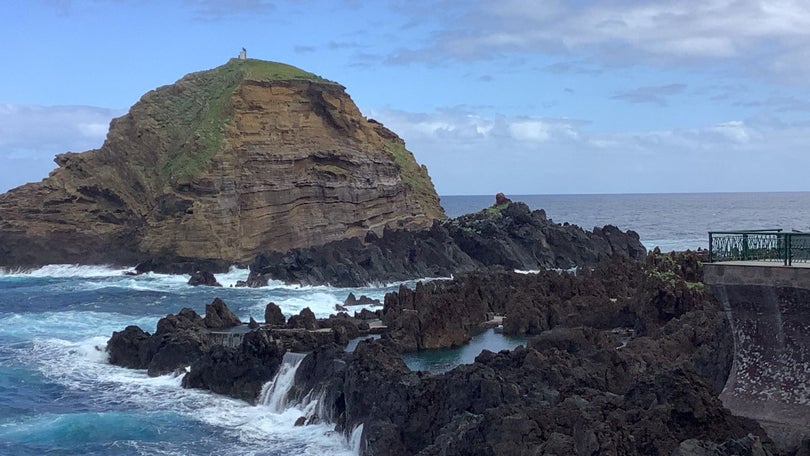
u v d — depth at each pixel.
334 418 53.59
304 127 155.75
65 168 151.00
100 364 72.94
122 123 154.12
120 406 60.31
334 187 151.25
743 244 31.02
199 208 137.12
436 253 133.88
